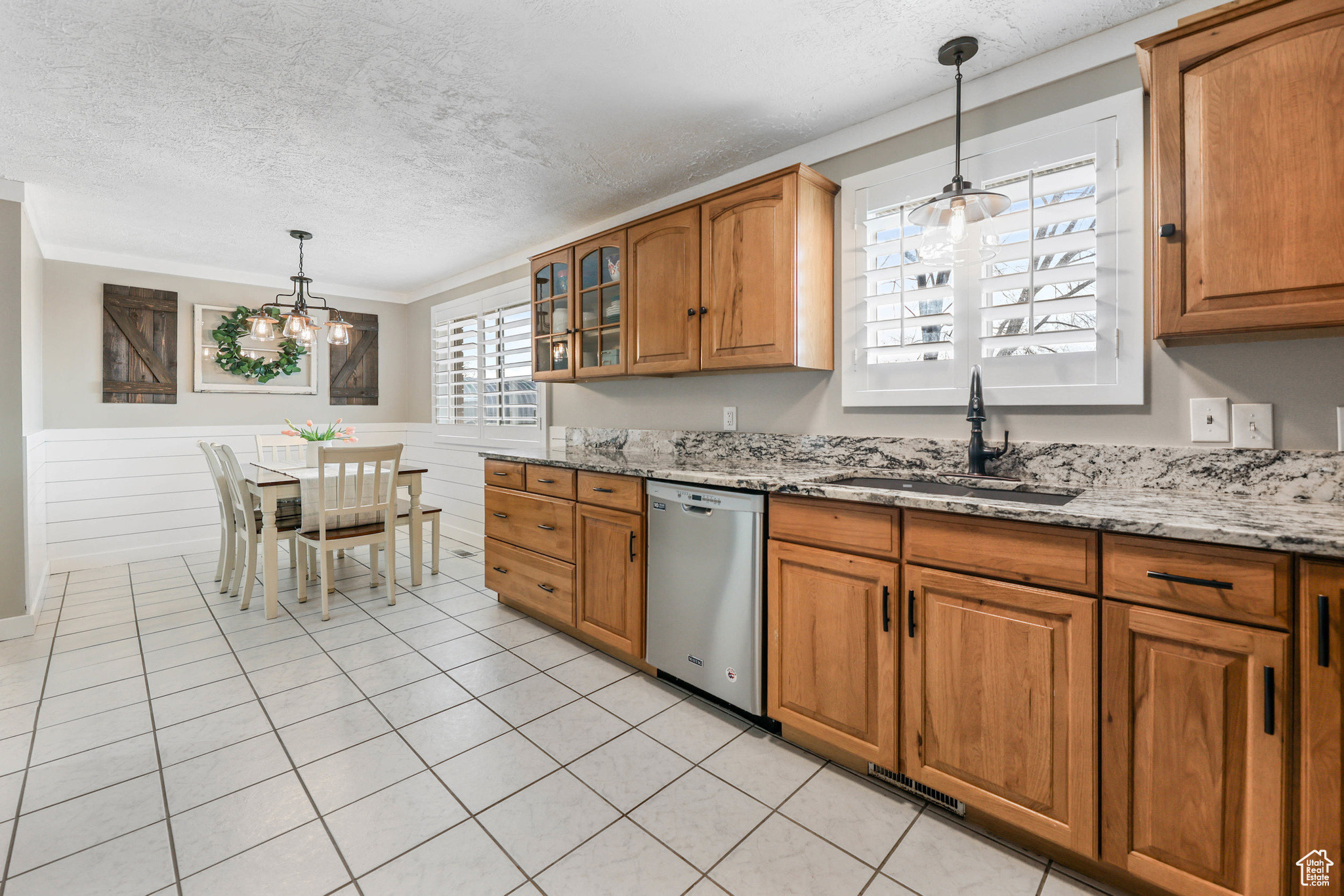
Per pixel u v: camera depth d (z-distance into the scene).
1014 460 1.91
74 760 1.81
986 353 1.97
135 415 4.17
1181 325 1.36
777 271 2.16
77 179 2.76
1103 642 1.27
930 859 1.42
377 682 2.34
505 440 4.26
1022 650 1.39
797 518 1.82
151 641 2.73
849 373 2.31
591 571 2.58
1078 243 1.77
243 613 3.14
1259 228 1.26
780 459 2.55
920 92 2.07
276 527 3.15
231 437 4.57
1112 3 1.62
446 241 3.80
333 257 4.18
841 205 2.34
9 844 1.45
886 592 1.62
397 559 4.30
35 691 2.24
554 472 2.79
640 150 2.51
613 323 2.83
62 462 3.88
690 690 2.30
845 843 1.48
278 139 2.39
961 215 1.61
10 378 2.74
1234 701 1.13
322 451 2.98
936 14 1.66
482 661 2.56
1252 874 1.11
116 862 1.40
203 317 4.44
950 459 2.06
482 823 1.54
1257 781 1.11
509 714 2.10
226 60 1.86
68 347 3.91
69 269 3.91
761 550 1.93
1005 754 1.42
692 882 1.35
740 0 1.61
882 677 1.63
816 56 1.86
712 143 2.45
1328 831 1.04
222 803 1.62
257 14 1.65
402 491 5.54
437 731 1.99
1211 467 1.59
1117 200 1.72
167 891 1.31
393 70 1.92
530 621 3.04
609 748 1.90
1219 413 1.59
